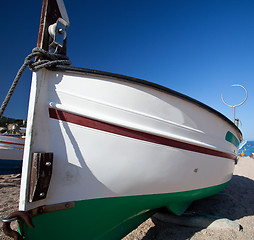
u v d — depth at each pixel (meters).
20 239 1.33
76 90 1.63
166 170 1.96
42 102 1.54
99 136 1.65
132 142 1.75
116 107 1.70
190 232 2.34
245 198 3.82
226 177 3.14
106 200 1.75
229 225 2.42
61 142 1.58
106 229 1.87
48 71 1.58
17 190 4.26
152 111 1.86
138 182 1.84
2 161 6.07
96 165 1.66
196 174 2.29
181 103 2.05
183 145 2.05
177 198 2.30
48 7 1.63
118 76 1.69
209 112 2.36
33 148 1.46
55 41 1.63
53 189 1.54
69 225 1.63
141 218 2.24
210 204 3.43
